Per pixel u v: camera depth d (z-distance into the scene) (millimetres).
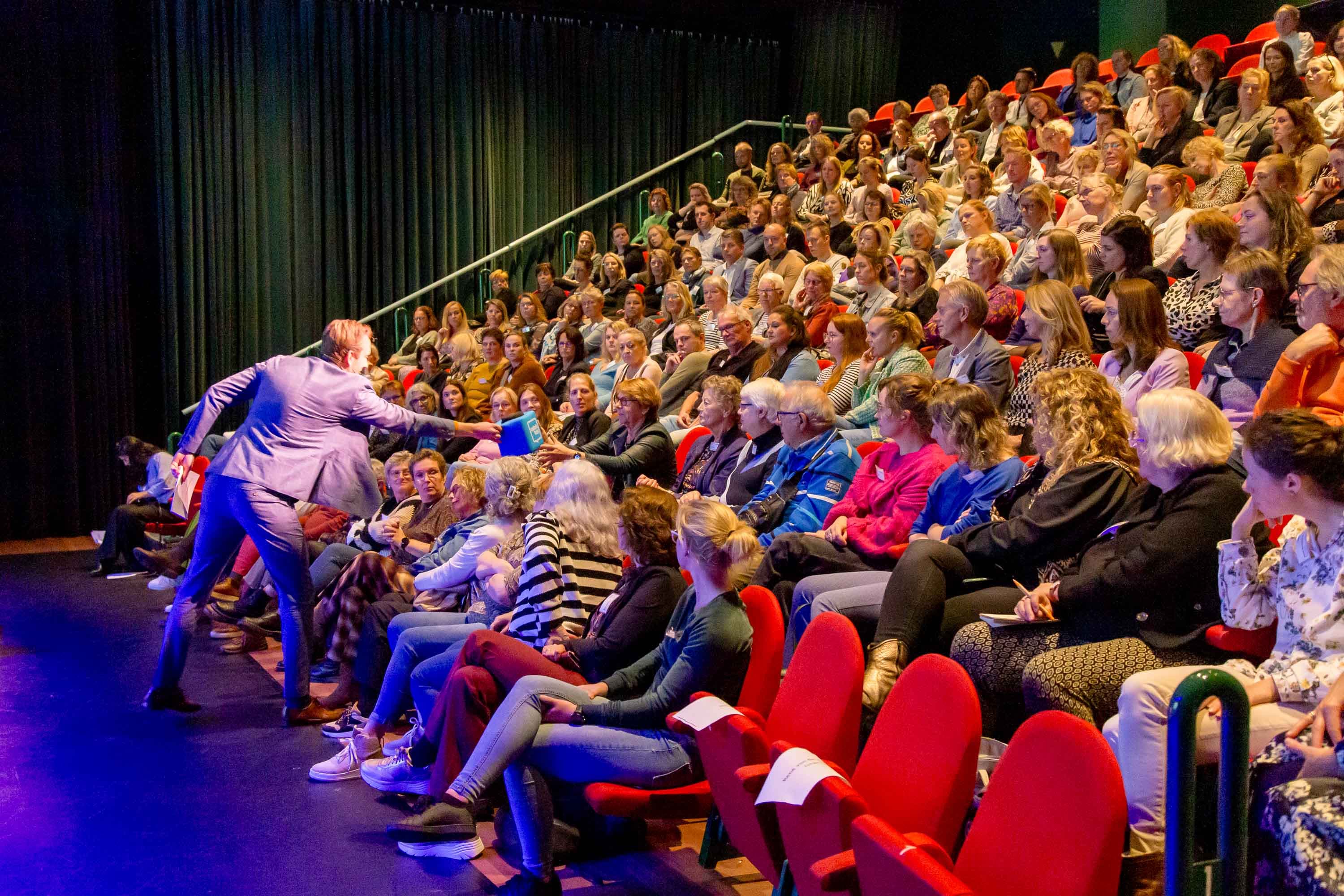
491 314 8594
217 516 3750
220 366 8859
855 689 2080
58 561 7133
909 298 5109
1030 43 9828
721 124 10758
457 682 2779
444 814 2762
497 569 3463
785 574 3273
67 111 8133
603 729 2492
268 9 8914
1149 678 1907
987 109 7898
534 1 9992
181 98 8617
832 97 10828
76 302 8242
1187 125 6316
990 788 1679
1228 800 1519
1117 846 1459
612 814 2467
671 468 4484
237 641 4809
